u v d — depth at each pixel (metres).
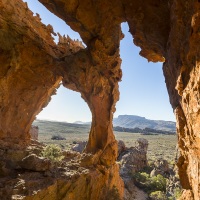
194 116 6.72
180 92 7.81
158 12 11.04
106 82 19.45
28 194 9.67
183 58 7.62
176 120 9.59
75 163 15.41
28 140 19.97
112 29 15.10
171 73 10.19
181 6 7.73
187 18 7.30
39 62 19.03
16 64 17.67
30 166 12.10
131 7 11.90
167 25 11.03
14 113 18.91
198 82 6.12
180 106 9.08
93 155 17.08
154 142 72.25
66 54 20.80
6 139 17.31
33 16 17.66
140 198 25.92
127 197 24.11
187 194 9.20
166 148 60.91
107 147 19.41
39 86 20.34
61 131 84.38
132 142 67.12
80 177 12.95
